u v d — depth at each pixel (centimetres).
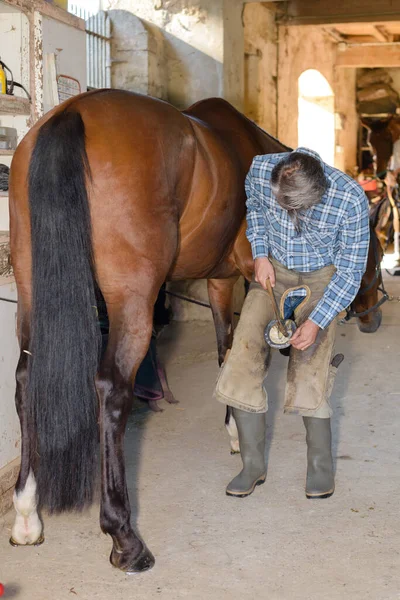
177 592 238
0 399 294
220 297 356
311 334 277
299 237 284
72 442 229
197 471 340
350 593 238
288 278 296
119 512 244
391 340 606
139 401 449
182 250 274
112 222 236
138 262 240
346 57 1295
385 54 1283
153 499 309
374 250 433
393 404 443
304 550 266
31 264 233
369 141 1473
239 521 289
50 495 234
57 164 225
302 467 345
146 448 370
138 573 249
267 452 364
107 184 234
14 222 251
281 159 265
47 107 331
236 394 293
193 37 649
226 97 656
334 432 394
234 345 297
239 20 679
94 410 234
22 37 322
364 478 332
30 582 244
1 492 292
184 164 256
